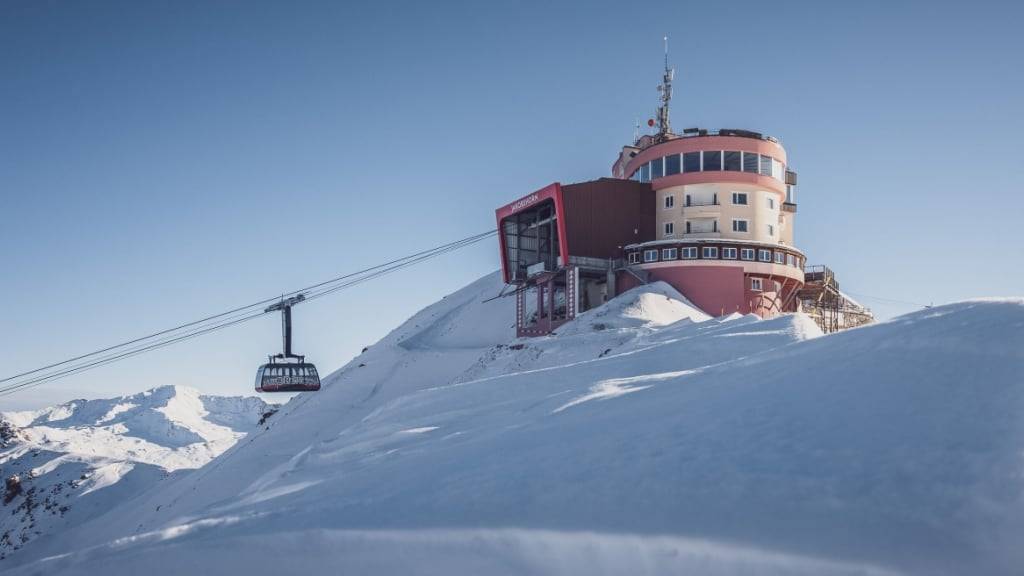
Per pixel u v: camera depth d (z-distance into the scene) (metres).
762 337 25.86
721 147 63.25
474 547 8.52
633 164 70.81
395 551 8.81
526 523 8.77
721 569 7.03
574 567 7.71
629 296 55.97
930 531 6.72
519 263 70.75
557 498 9.41
